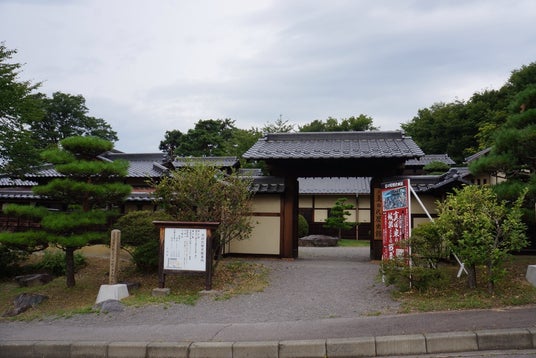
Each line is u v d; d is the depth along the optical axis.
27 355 6.56
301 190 29.30
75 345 6.46
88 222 10.87
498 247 8.50
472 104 39.09
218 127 43.50
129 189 11.35
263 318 7.66
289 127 35.00
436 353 5.89
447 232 8.52
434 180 14.06
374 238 14.09
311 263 13.65
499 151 10.05
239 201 11.48
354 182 30.47
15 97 14.35
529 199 9.80
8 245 10.92
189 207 11.52
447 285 8.95
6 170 15.41
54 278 13.42
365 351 5.98
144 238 11.84
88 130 45.25
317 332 6.55
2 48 14.43
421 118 43.47
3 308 10.58
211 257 9.80
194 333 6.79
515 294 8.09
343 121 44.66
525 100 9.80
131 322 7.78
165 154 23.33
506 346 5.90
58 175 18.16
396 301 8.36
